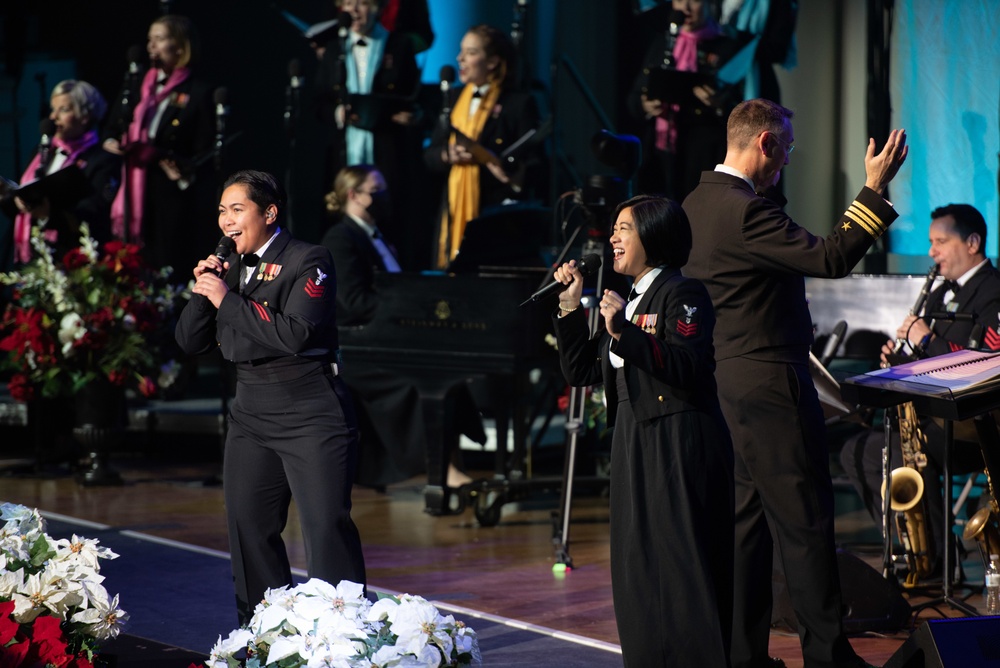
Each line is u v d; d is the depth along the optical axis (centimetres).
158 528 1717
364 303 1894
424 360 1848
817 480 1040
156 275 2164
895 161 992
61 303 1981
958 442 1422
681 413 923
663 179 2309
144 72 2606
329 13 2767
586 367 985
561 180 2584
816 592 1032
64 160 2408
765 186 1086
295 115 2445
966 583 1412
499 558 1577
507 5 2830
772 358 1040
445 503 1842
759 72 2403
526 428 1991
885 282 1830
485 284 1806
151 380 2078
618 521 944
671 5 2386
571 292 966
